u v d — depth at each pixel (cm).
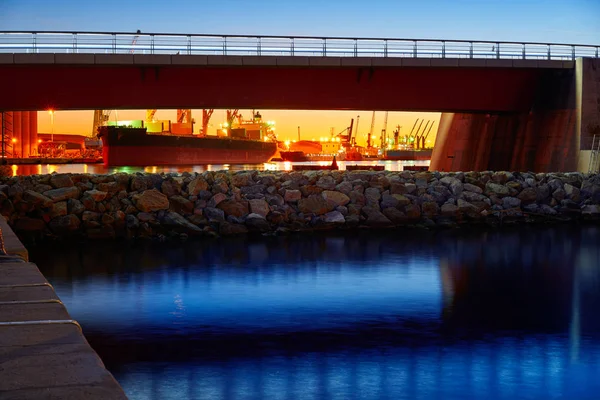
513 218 4172
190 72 5125
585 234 3712
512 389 1381
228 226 3622
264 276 2548
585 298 2223
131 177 3759
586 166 5372
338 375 1455
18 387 629
